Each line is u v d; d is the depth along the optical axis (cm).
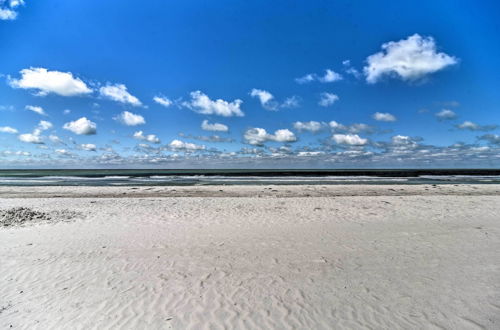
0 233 843
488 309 420
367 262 603
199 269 573
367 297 458
